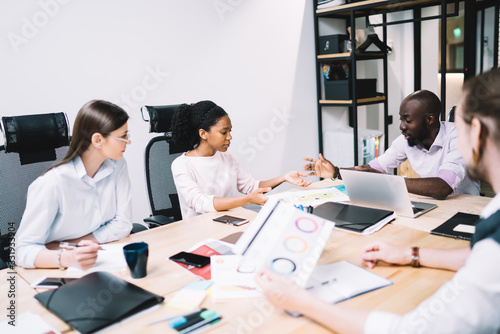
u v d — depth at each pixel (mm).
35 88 2455
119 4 2697
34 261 1256
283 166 3828
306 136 3990
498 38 3775
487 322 722
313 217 1105
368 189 1604
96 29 2629
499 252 706
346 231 1446
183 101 3080
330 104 3893
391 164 2332
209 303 1019
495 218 755
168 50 2951
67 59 2545
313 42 3910
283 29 3631
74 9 2529
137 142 2883
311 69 3926
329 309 875
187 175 1960
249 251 1115
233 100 3373
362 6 3494
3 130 1500
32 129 1541
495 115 708
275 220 1147
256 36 3443
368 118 4391
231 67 3318
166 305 1016
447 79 4504
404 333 768
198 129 1998
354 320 835
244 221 1618
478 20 3756
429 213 1602
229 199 1778
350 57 3625
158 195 2137
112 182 1577
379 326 804
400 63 4340
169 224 1653
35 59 2434
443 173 1800
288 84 3750
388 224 1500
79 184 1443
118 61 2742
